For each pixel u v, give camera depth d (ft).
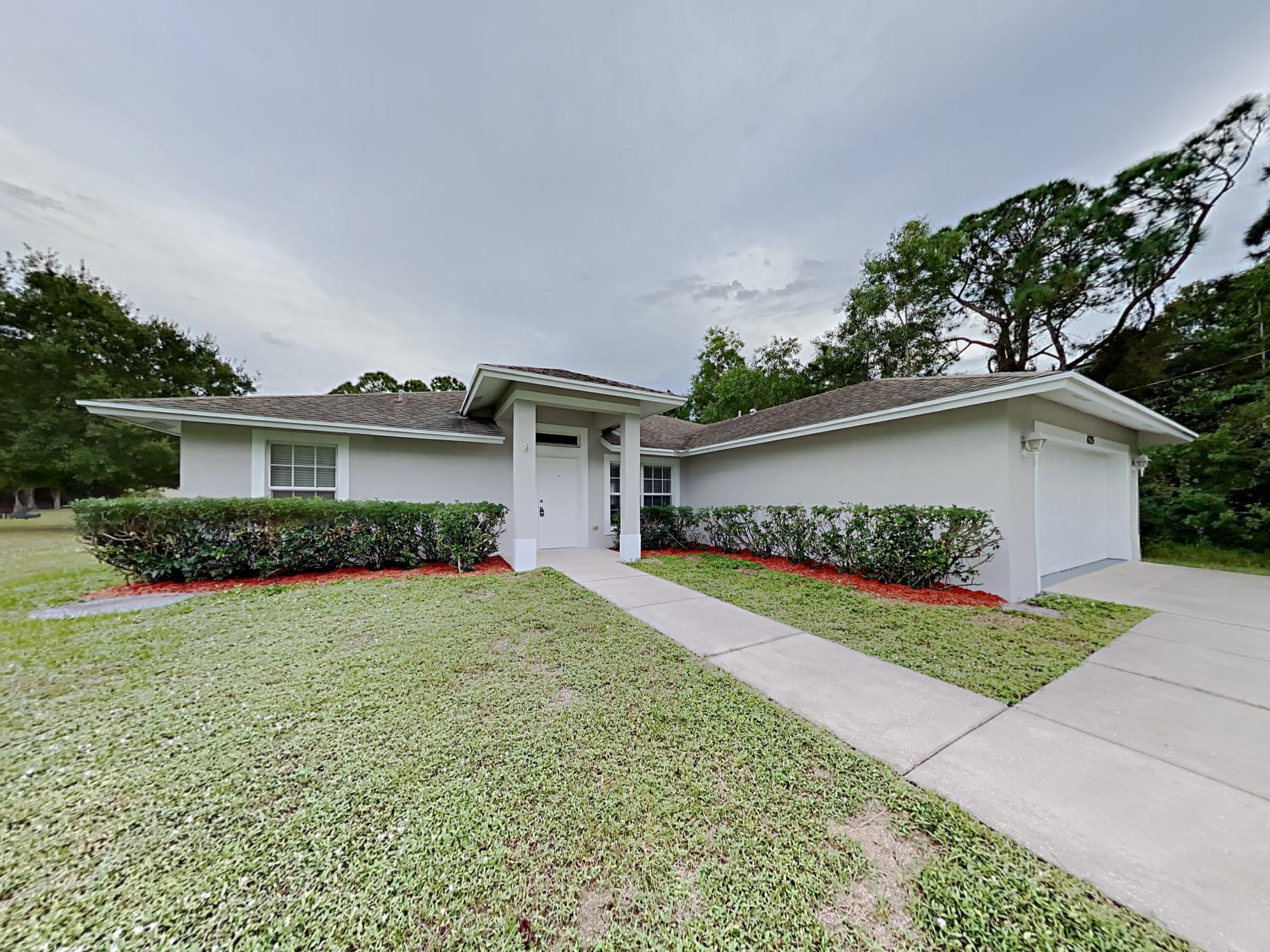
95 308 62.80
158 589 21.31
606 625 16.38
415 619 16.81
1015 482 21.75
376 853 6.28
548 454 34.65
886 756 8.79
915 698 11.25
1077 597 21.50
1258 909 5.57
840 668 13.07
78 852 6.26
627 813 7.10
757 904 5.65
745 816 7.09
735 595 21.24
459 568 26.00
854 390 36.06
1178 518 37.68
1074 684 12.09
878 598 21.08
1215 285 43.86
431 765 8.26
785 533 30.19
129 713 9.95
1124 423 29.43
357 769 8.11
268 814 6.99
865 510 25.20
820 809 7.27
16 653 13.32
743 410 77.56
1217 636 15.99
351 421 29.14
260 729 9.39
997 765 8.52
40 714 9.89
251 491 26.86
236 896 5.64
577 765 8.29
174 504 21.83
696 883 5.92
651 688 11.50
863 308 62.13
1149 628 16.79
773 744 9.05
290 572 24.47
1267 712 10.65
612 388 27.50
